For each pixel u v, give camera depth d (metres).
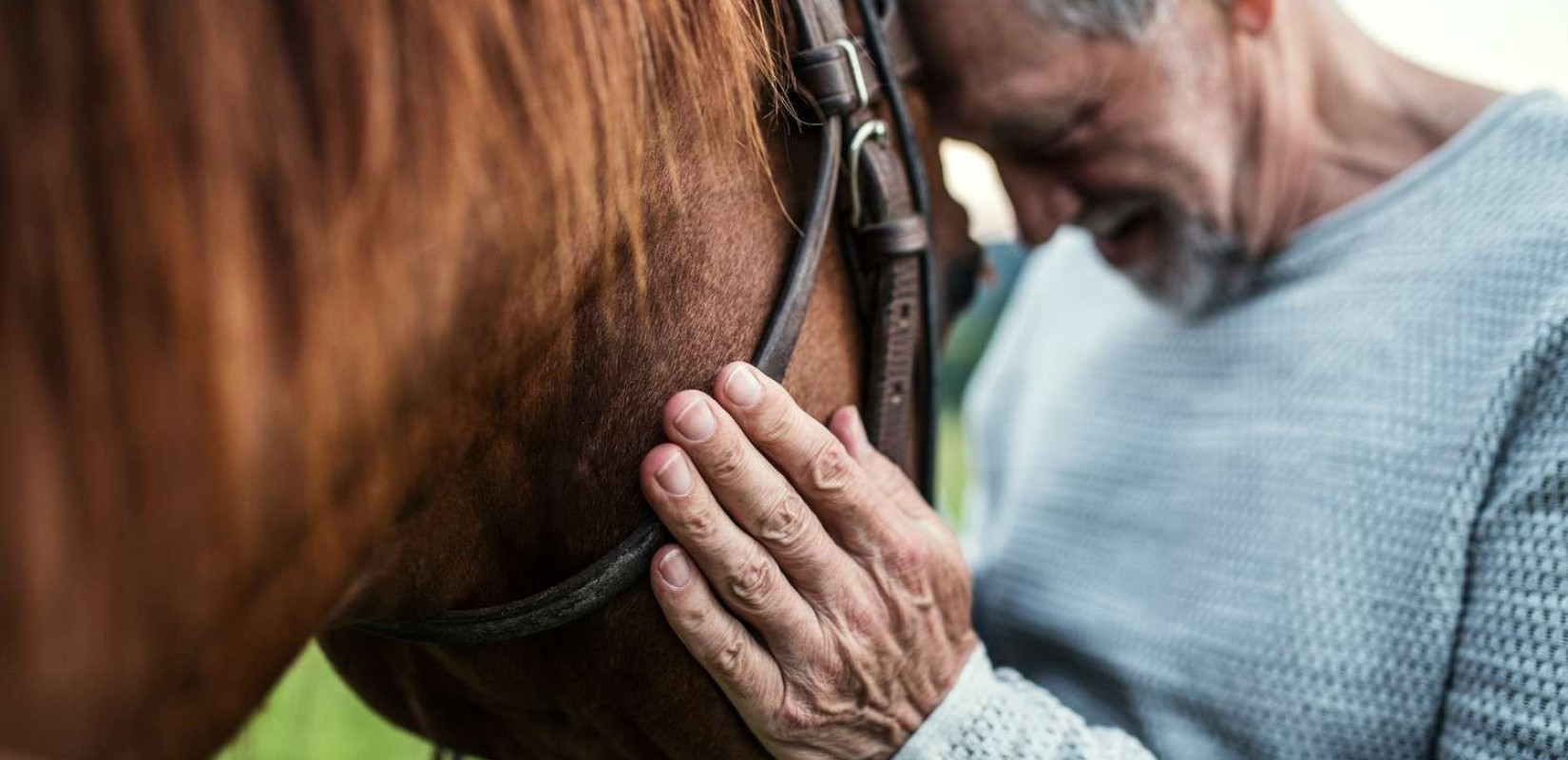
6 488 0.32
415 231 0.41
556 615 0.60
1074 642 1.05
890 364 0.72
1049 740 0.76
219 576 0.36
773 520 0.62
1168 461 1.04
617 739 0.69
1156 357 1.09
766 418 0.61
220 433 0.35
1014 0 0.86
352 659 0.74
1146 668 0.98
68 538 0.33
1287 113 0.97
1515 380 0.81
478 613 0.59
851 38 0.69
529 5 0.44
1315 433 0.92
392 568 0.53
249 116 0.37
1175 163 0.96
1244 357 1.01
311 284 0.38
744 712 0.66
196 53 0.36
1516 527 0.78
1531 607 0.76
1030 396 1.25
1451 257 0.89
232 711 0.40
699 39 0.55
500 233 0.44
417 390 0.42
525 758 0.76
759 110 0.63
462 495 0.55
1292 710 0.88
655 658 0.65
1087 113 0.93
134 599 0.35
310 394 0.38
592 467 0.59
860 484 0.66
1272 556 0.92
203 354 0.35
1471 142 0.93
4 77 0.33
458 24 0.42
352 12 0.39
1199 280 1.01
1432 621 0.82
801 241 0.64
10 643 0.33
